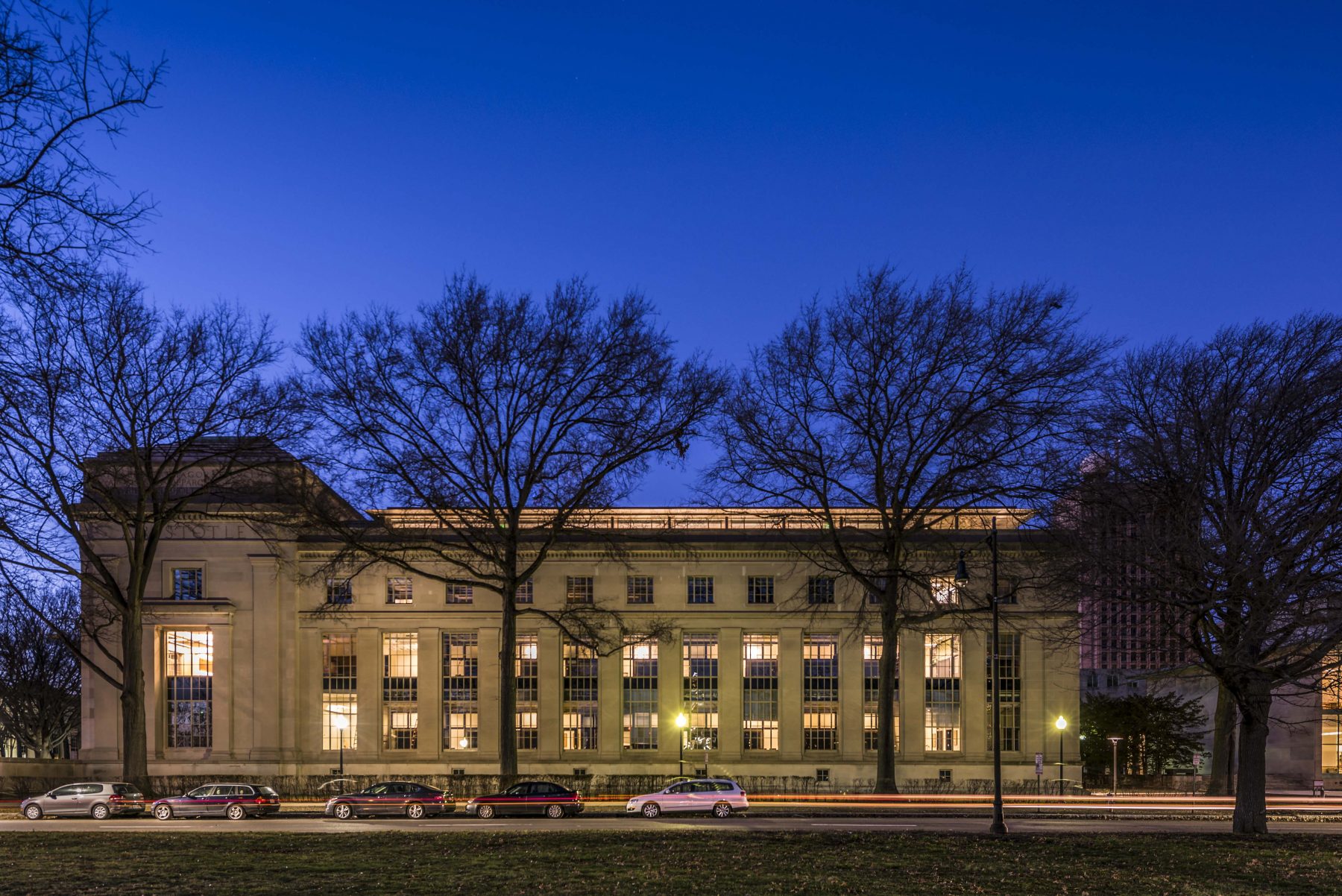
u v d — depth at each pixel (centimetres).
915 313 4919
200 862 2627
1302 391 3488
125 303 4741
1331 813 4747
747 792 6319
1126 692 12900
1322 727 7200
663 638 6397
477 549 5359
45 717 8831
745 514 6800
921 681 6669
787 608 6744
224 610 6525
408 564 5444
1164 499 3634
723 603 6775
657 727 6694
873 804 5006
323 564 6575
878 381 4981
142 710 5062
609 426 5178
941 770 6588
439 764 6625
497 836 3238
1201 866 2703
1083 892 2328
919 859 2764
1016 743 6600
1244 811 3559
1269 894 2344
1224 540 3272
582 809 4472
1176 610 3706
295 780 6112
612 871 2495
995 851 2925
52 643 8706
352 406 5050
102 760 6431
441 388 5094
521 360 5084
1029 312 4862
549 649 6731
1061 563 4259
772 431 5078
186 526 6475
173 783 6119
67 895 2153
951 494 4828
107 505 5825
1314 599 3259
